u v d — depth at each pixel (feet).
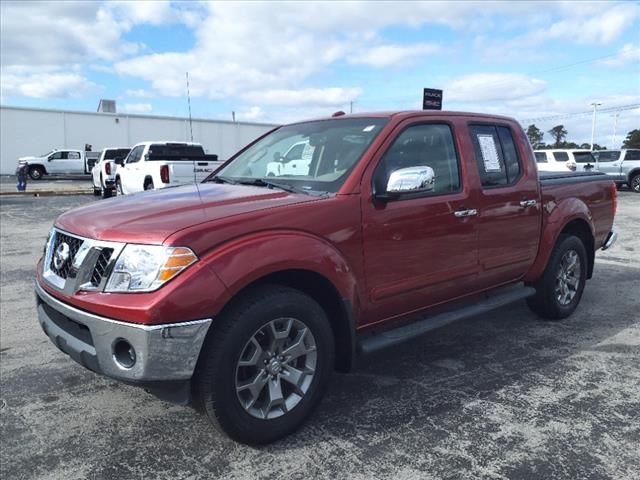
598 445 10.12
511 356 14.58
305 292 10.85
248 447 10.10
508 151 15.15
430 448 10.03
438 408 11.60
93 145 139.85
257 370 9.84
